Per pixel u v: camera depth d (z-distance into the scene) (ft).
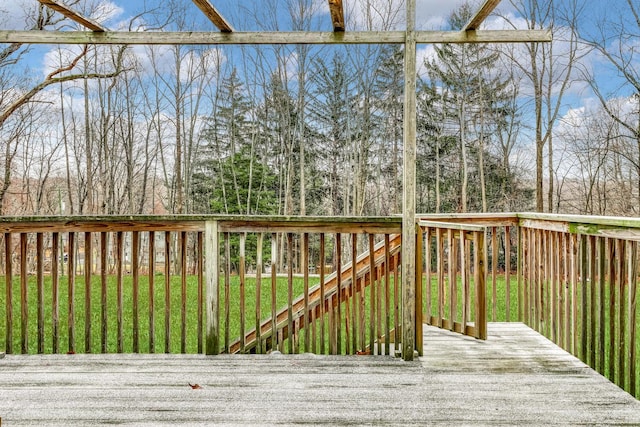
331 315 12.94
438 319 14.88
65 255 78.43
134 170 83.82
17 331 23.57
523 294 15.79
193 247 77.20
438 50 71.15
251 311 29.45
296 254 75.72
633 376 9.87
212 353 12.14
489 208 73.31
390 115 74.13
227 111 76.84
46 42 11.28
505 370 10.96
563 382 10.22
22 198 75.15
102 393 9.58
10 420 8.42
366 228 12.14
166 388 9.84
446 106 74.38
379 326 12.44
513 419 8.45
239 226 12.29
